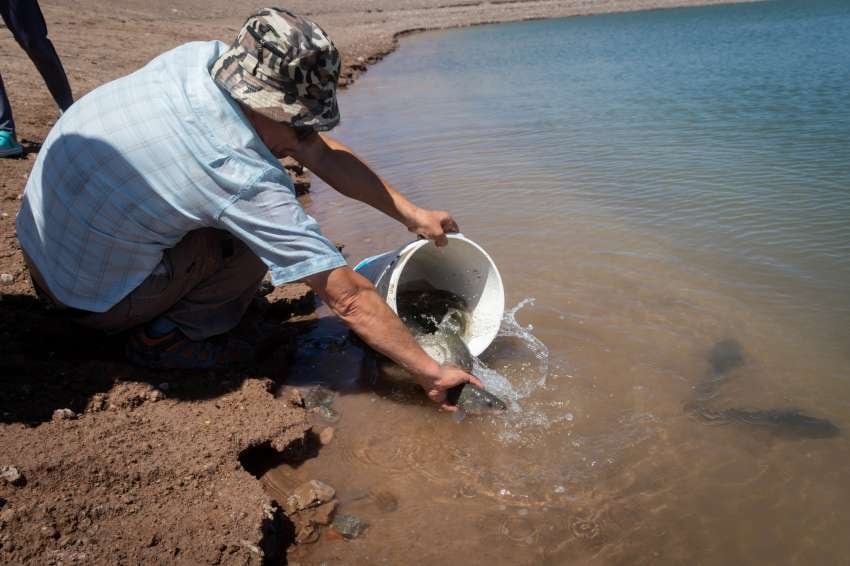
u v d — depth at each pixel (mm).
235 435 2805
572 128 7695
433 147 7160
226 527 2346
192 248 2922
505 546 2475
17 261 3842
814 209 5070
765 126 7348
